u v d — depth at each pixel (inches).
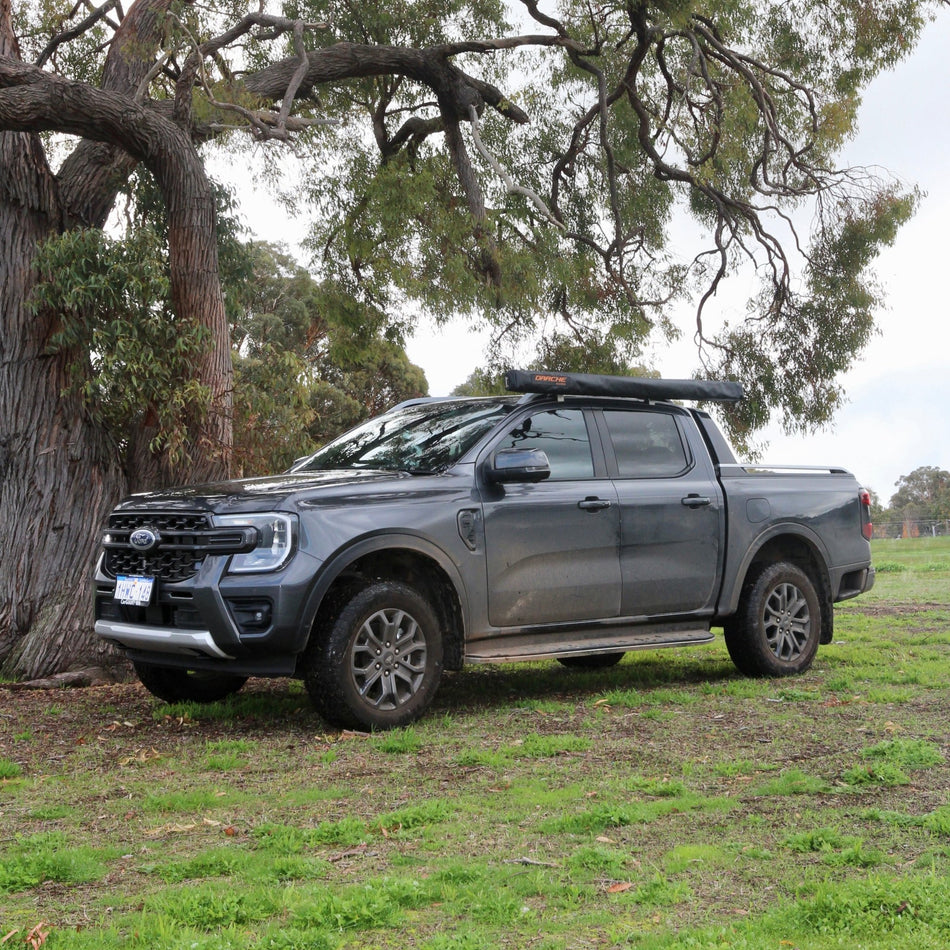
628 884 141.2
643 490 300.5
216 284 401.4
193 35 453.7
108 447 396.5
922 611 519.8
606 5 670.5
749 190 725.3
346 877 147.2
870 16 661.9
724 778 202.1
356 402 1556.3
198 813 185.5
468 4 675.4
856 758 214.1
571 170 716.7
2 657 368.2
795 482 340.2
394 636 254.7
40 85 374.0
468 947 118.0
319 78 554.3
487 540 269.1
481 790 195.9
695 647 412.8
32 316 385.7
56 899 141.2
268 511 244.4
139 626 257.8
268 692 316.5
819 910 125.3
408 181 589.9
